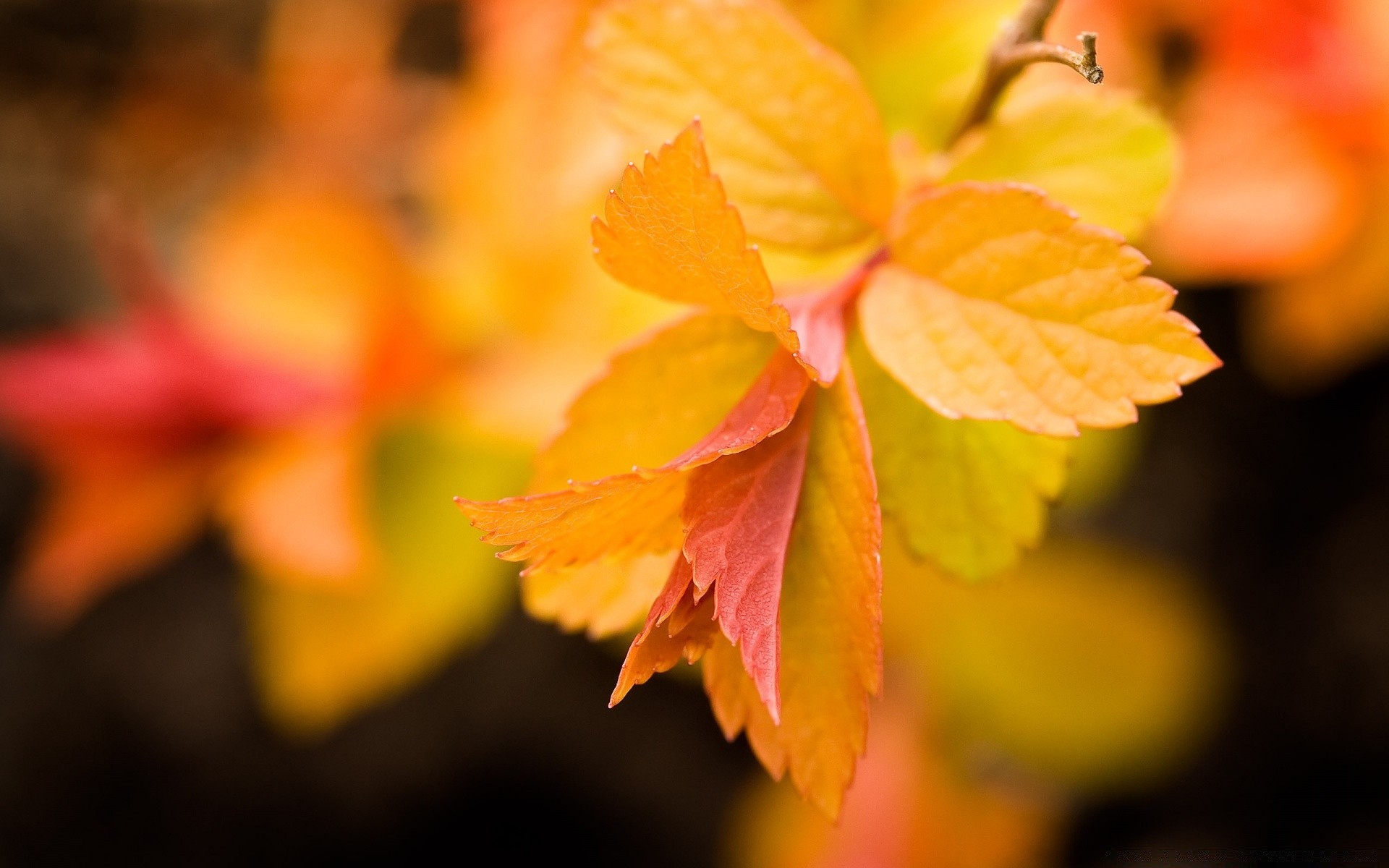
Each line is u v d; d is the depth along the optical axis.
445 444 0.29
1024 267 0.18
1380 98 0.26
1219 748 0.40
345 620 0.29
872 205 0.19
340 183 0.36
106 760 0.41
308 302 0.31
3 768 0.41
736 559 0.17
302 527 0.27
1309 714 0.40
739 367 0.18
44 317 0.41
